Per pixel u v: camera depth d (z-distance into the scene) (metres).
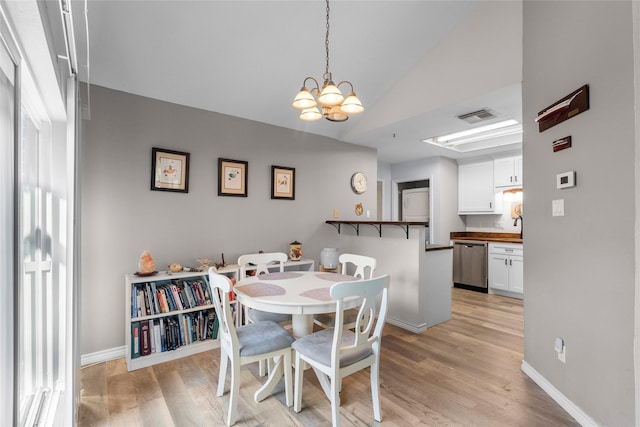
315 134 4.01
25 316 1.70
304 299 1.86
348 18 2.52
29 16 1.05
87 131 2.47
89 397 2.04
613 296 1.53
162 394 2.07
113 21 2.13
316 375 2.18
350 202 4.37
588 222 1.69
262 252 3.48
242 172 3.34
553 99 2.02
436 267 3.46
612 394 1.53
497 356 2.65
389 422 1.79
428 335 3.13
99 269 2.52
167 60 2.52
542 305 2.14
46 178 1.78
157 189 2.78
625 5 1.47
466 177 5.56
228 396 2.06
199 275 2.74
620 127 1.49
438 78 2.96
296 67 2.88
